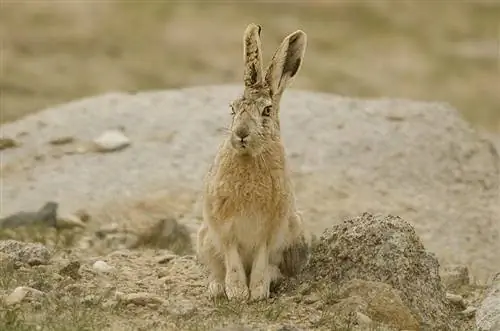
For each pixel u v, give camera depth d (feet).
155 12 225.15
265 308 59.26
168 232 85.56
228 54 197.57
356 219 63.57
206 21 220.64
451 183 101.14
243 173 59.57
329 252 62.80
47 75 175.11
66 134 106.01
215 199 60.39
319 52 200.75
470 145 107.45
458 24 225.15
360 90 174.60
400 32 218.18
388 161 102.58
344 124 107.96
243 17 224.53
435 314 60.34
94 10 223.92
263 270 61.31
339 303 59.21
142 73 181.06
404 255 61.00
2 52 188.55
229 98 113.60
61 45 196.24
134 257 73.31
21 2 223.71
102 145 103.19
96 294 61.93
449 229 93.09
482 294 69.62
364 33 216.74
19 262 65.82
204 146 102.99
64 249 78.64
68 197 93.40
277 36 208.64
